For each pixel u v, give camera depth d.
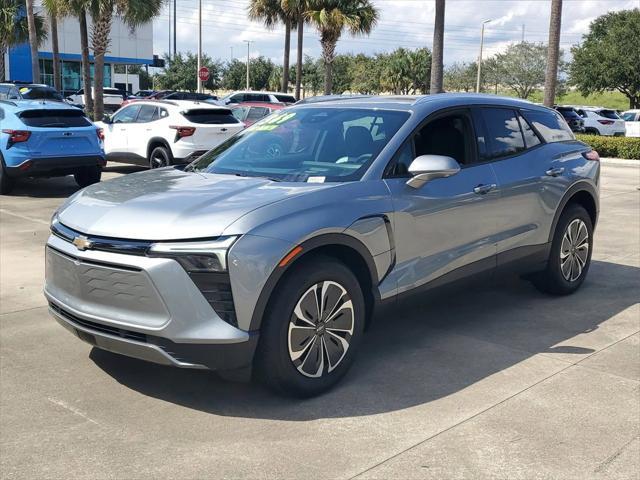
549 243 5.84
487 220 5.14
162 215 3.83
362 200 4.24
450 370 4.48
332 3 30.50
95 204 4.18
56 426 3.70
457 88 73.12
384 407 3.94
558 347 4.92
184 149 13.84
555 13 22.58
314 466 3.30
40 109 11.83
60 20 25.06
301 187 4.21
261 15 33.72
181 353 3.67
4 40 34.41
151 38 49.62
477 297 6.18
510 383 4.27
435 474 3.22
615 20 47.62
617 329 5.32
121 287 3.74
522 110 5.84
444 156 4.58
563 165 5.94
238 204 3.90
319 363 4.04
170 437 3.58
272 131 5.24
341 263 4.09
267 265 3.68
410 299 4.61
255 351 3.79
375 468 3.28
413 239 4.54
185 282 3.62
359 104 5.17
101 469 3.27
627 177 17.36
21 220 9.69
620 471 3.26
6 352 4.75
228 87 72.31
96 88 24.58
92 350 4.81
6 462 3.33
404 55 61.84
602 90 46.38
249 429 3.67
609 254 8.00
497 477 3.20
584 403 3.98
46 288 4.33
